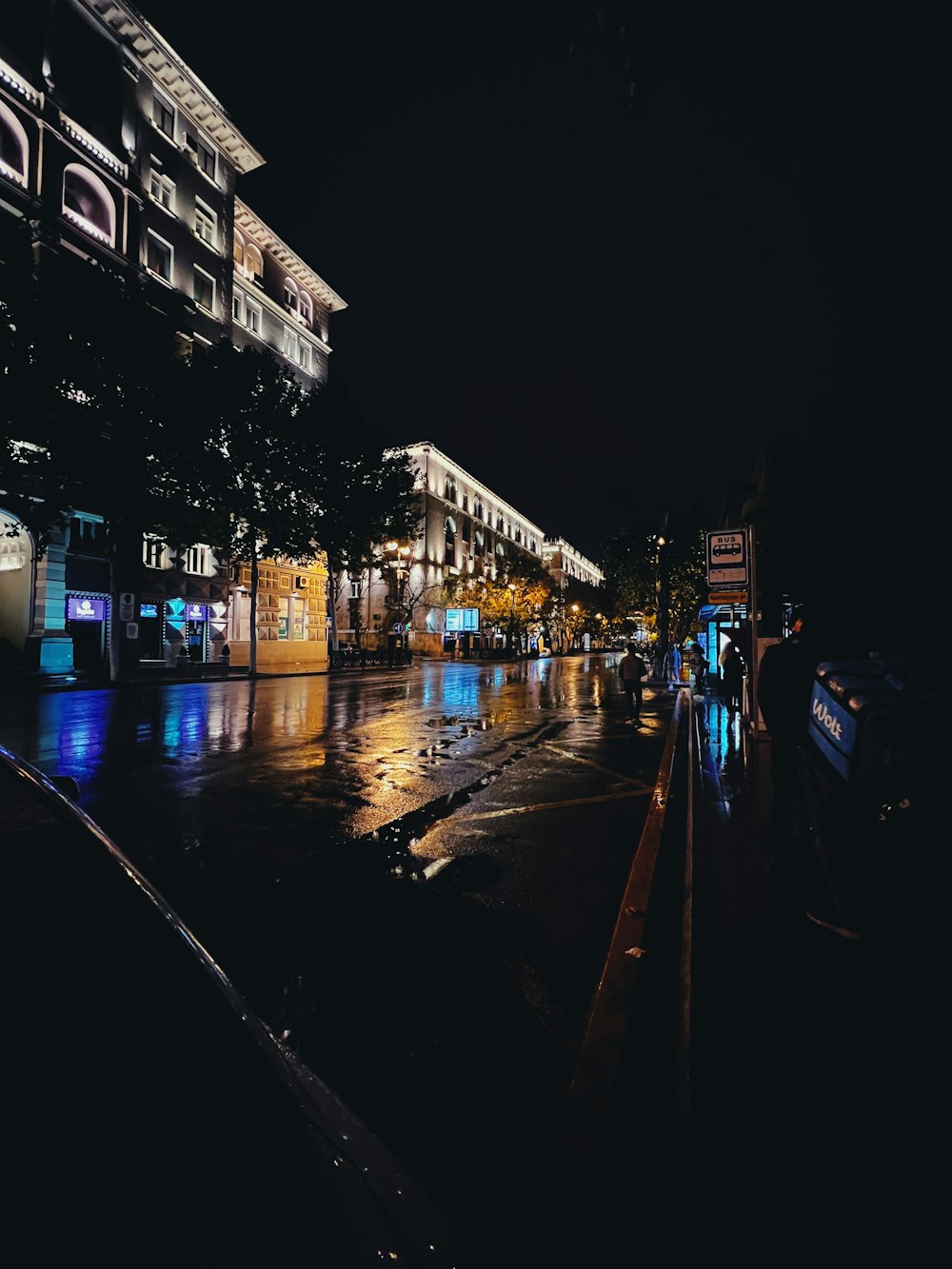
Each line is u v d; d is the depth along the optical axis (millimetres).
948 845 2168
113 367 19812
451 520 71062
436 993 2979
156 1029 977
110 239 27281
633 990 2787
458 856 4949
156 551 28250
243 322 37188
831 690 2473
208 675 27594
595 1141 1892
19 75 23969
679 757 9680
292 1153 885
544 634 86750
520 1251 1608
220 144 34719
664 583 27672
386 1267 785
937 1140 1776
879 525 7488
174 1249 696
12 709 14383
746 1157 1732
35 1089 829
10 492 19969
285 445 26406
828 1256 1438
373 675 33125
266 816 6035
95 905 1101
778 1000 2498
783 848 3783
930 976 2297
